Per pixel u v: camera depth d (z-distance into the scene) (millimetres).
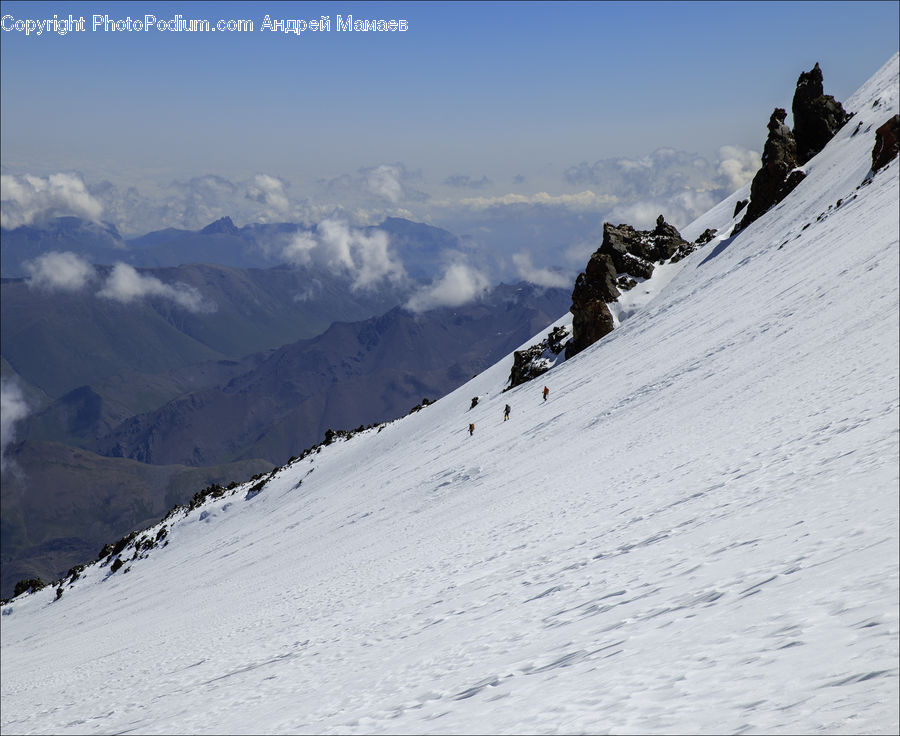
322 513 87500
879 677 5840
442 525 47281
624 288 118812
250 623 38406
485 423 94562
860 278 51188
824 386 32500
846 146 110375
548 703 9133
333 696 16703
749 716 6098
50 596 147750
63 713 31781
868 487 15359
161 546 137125
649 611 12727
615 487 33500
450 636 18641
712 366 54812
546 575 21859
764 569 12102
